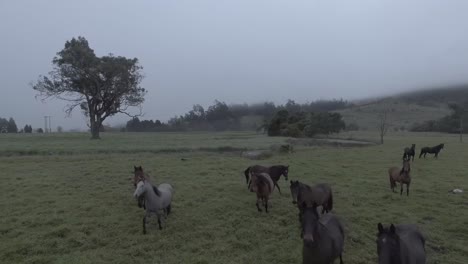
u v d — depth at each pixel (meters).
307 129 58.84
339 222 8.77
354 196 16.48
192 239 11.28
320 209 12.35
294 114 64.06
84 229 11.82
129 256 10.10
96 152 29.56
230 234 11.69
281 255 10.16
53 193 16.12
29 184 17.56
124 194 15.98
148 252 10.35
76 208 14.03
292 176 21.02
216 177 19.61
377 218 13.47
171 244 10.86
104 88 51.94
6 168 21.61
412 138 60.72
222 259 9.96
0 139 48.16
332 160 27.66
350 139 54.81
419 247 7.40
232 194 16.17
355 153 32.69
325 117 61.78
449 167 25.56
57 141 43.03
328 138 56.38
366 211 14.22
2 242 10.86
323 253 7.61
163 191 12.35
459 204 15.54
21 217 12.84
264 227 12.18
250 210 13.95
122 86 52.38
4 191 16.41
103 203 14.66
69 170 21.00
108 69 50.66
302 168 23.42
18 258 9.92
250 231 11.84
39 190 16.55
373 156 30.72
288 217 13.23
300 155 30.31
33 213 13.38
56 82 52.12
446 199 16.27
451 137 64.88
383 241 6.48
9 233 11.50
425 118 147.00
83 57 49.72
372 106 186.88
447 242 11.39
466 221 13.23
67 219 12.73
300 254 10.23
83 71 50.25
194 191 16.58
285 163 25.31
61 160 25.05
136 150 30.39
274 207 14.34
